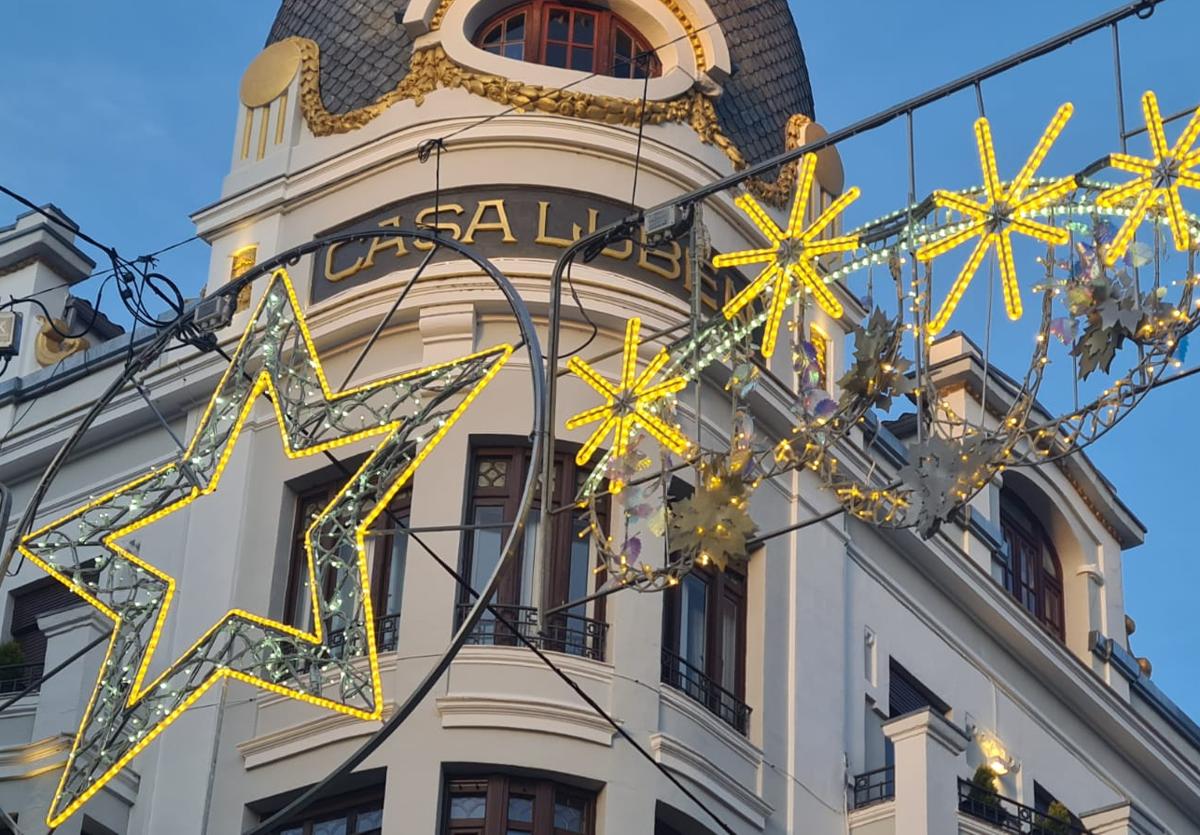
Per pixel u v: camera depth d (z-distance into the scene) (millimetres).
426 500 29516
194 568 30750
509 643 28797
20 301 31750
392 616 29312
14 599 32781
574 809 28047
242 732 29391
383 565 29750
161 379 32469
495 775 27859
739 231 32750
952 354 35688
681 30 33281
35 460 33500
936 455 20266
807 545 31844
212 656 29750
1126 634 37688
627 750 28281
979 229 20406
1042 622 35938
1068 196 20219
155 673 30016
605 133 31828
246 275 23844
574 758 28016
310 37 34312
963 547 34656
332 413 22766
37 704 29062
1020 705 34938
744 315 31797
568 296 30422
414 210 31766
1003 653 35000
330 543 30172
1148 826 31969
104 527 23672
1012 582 36219
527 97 31875
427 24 33000
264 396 31641
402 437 22594
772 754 30062
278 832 28625
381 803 28172
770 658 30656
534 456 21031
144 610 23578
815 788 30266
